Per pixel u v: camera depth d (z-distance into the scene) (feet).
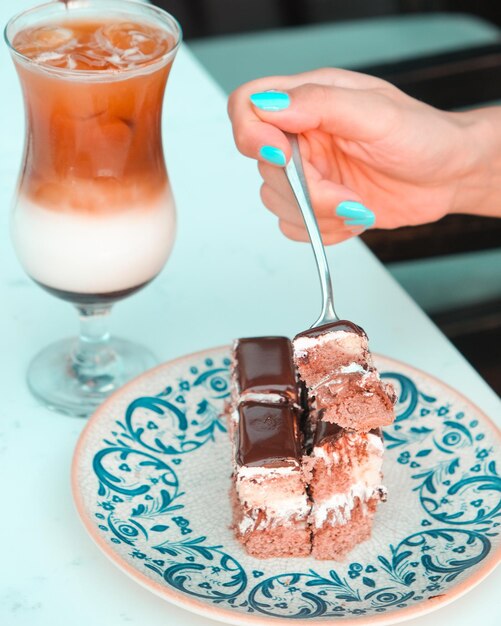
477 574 1.92
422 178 2.46
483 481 2.14
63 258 2.20
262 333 2.50
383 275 2.66
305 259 2.71
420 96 3.47
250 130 2.21
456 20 4.65
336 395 2.03
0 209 2.80
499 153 2.49
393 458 2.21
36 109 2.14
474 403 2.34
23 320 2.52
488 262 3.50
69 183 2.16
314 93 2.20
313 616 1.88
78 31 2.25
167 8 5.52
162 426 2.23
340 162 2.51
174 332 2.51
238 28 5.55
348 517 2.03
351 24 4.64
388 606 1.90
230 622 1.86
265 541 2.02
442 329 3.20
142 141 2.18
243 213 2.84
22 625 1.92
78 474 2.08
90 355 2.39
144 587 1.95
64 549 2.04
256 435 2.05
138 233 2.22
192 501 2.12
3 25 3.35
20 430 2.26
